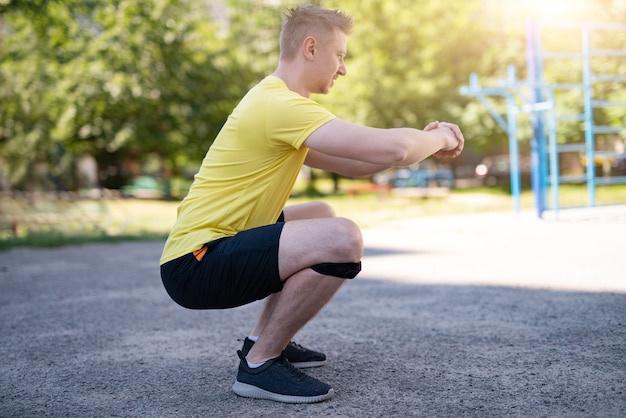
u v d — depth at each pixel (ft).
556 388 6.69
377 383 7.13
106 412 6.56
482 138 53.31
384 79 51.80
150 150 64.03
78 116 52.29
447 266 15.90
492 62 55.93
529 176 65.36
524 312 10.40
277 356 6.84
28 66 45.60
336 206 41.96
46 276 17.46
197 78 57.82
